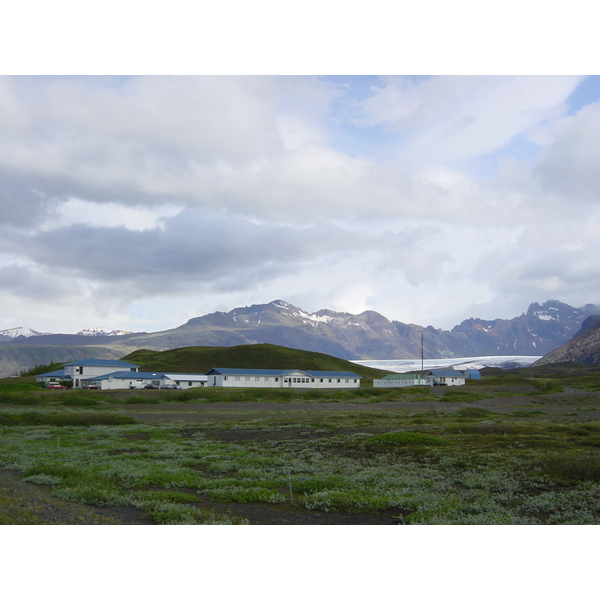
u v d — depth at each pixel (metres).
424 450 31.80
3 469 26.48
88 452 33.34
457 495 20.97
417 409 75.31
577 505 18.94
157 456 32.28
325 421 55.00
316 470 27.17
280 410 74.62
